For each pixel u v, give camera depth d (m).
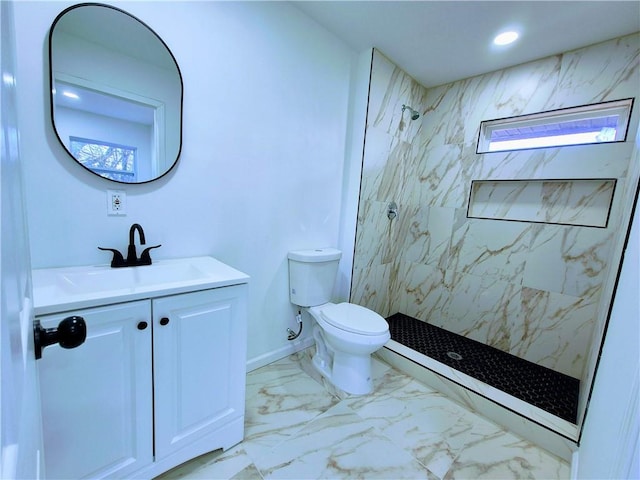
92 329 0.84
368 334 1.56
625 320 0.81
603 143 1.74
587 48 1.80
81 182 1.13
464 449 1.35
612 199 1.73
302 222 1.97
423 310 2.69
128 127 1.21
